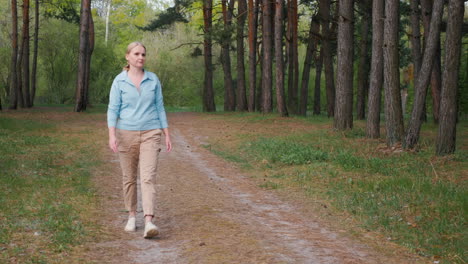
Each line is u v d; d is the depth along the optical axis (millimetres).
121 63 59562
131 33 71125
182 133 19016
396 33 12352
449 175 8750
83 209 5969
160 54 61438
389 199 6828
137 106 4805
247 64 51125
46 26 45094
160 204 6613
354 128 17375
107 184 8031
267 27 26094
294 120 22078
